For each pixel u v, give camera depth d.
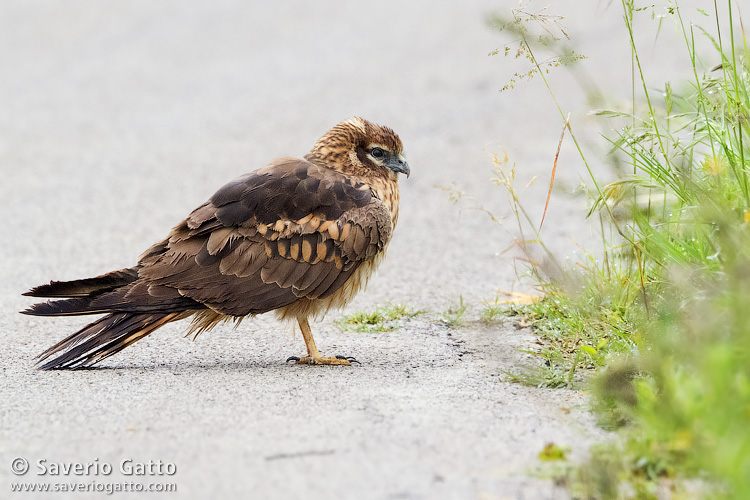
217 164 21.41
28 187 20.08
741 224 8.77
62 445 7.70
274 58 30.19
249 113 25.16
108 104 26.67
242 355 10.83
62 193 19.62
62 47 32.56
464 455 7.32
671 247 9.74
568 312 11.21
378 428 7.91
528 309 11.97
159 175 20.77
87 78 29.16
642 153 10.45
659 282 9.92
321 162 11.70
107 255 15.67
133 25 34.81
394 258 15.35
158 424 8.12
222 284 10.34
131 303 10.09
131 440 7.77
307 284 10.63
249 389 9.19
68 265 15.13
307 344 10.56
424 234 16.64
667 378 7.40
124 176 20.77
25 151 22.81
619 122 12.87
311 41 31.86
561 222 16.69
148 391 9.16
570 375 9.20
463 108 24.45
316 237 10.66
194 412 8.44
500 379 9.44
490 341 10.93
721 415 6.54
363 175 11.77
